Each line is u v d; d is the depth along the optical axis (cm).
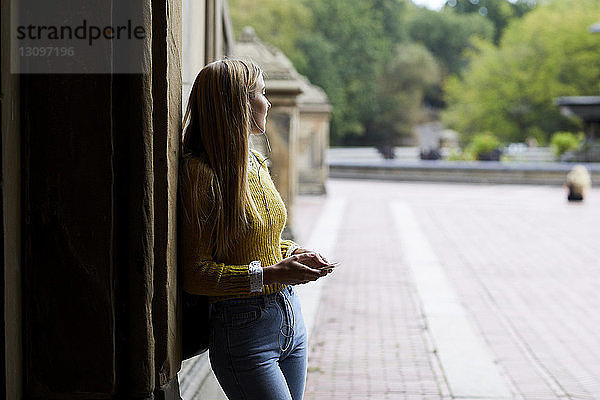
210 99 264
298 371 282
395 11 6706
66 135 237
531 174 2875
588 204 2041
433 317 737
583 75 4412
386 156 3906
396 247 1220
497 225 1549
